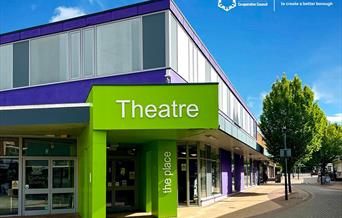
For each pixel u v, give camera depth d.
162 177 16.95
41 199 18.59
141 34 18.55
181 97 14.22
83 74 19.69
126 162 20.86
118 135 15.95
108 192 20.39
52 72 20.56
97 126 14.19
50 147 19.03
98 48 19.47
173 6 18.58
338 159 63.66
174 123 14.12
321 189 39.22
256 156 41.03
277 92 35.06
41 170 18.77
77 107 15.05
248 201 25.47
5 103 21.58
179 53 19.12
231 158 33.31
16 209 18.16
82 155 17.25
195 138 19.83
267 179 66.56
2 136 18.17
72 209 18.92
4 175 18.12
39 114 15.20
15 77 21.56
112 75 18.94
